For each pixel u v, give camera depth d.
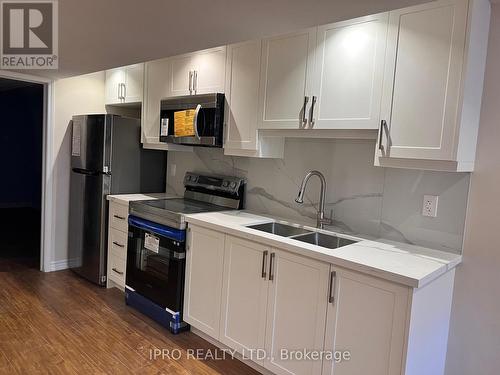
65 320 3.00
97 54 2.98
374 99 2.04
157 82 3.50
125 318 3.08
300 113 2.38
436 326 1.96
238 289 2.45
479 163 2.00
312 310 2.06
